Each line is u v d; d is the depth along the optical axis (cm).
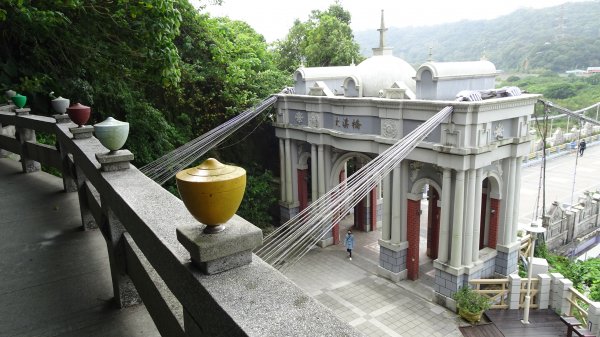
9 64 1273
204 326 201
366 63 1961
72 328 409
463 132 1388
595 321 1216
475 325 1369
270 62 2575
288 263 1587
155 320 323
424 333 1385
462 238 1489
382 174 1425
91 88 1481
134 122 1691
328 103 1883
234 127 2025
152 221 279
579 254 2347
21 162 981
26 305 450
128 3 1098
